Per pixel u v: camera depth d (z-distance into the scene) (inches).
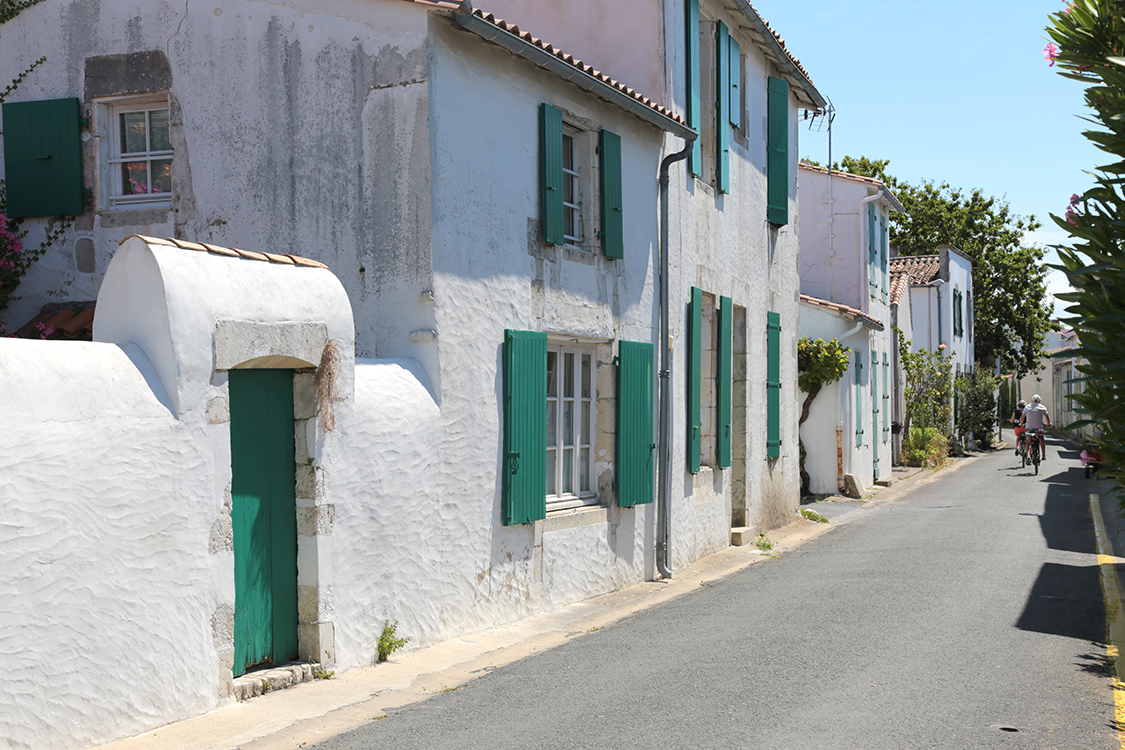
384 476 294.7
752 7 545.6
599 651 304.2
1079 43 187.3
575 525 396.8
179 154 352.5
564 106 391.2
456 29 329.1
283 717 230.4
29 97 373.7
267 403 262.4
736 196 568.4
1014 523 587.2
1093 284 176.9
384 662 289.9
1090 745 203.5
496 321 347.6
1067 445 1510.8
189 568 228.1
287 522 267.7
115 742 207.6
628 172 438.6
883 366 967.6
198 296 234.2
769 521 611.2
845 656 281.7
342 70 330.3
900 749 201.3
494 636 331.0
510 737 213.6
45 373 199.8
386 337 324.2
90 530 203.9
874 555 482.9
